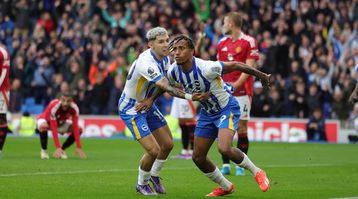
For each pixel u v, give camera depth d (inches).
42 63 2253.9
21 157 1343.5
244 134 1090.7
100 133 2129.7
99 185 920.3
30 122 2148.1
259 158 1393.9
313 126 1936.5
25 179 970.7
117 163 1235.9
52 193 839.1
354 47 2025.1
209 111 819.4
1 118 1267.2
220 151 802.2
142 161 837.8
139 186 846.5
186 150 1371.8
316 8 2146.9
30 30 2463.1
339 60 2047.2
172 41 796.0
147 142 829.8
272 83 2023.9
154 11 2287.2
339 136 1948.8
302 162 1306.6
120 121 2111.2
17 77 2272.4
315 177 1045.8
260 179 821.2
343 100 1967.3
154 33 828.6
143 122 836.6
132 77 837.2
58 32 2346.2
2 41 2413.9
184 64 797.2
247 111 1083.3
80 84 2175.2
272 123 1993.1
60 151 1326.3
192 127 1369.3
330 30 2121.1
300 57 2046.0
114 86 2158.0
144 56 831.1
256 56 1088.2
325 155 1475.1
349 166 1222.3
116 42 2255.2
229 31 1095.0
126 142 1850.4
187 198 816.3
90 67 2231.8
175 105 1384.1
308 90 2006.6
